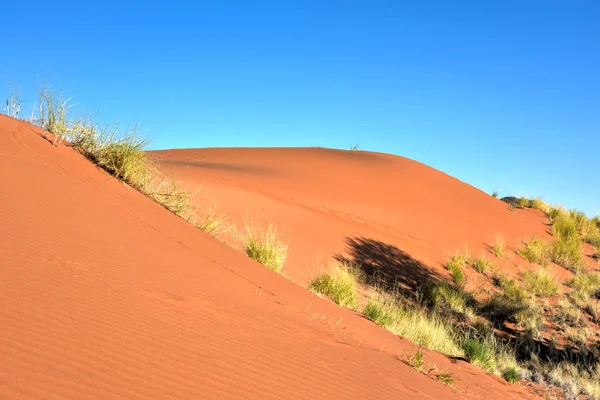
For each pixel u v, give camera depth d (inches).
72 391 109.2
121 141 406.6
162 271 237.9
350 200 838.5
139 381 124.7
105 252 229.1
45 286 164.4
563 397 390.0
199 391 131.3
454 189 1066.7
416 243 810.2
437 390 241.6
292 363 182.9
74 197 299.3
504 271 811.4
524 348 527.8
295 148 1279.5
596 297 725.9
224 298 236.4
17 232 210.2
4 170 291.1
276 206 708.7
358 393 178.7
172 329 168.1
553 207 1267.2
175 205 429.7
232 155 1138.0
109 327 150.0
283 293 316.8
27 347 121.0
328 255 647.1
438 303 614.9
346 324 315.9
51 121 406.3
